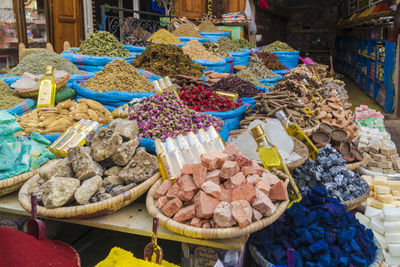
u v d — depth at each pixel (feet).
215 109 11.14
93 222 6.23
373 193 9.23
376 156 10.87
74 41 22.74
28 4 19.13
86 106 9.75
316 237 5.86
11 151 7.18
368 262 5.95
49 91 10.16
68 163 6.41
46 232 7.66
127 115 9.05
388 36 26.16
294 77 17.12
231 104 11.57
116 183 6.55
